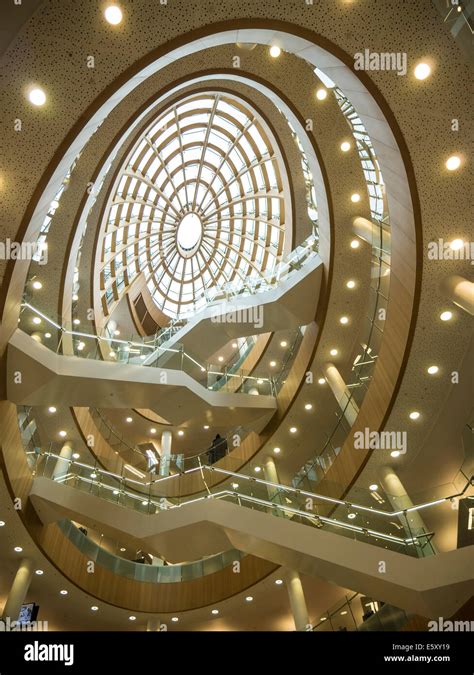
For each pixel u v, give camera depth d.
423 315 10.59
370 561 8.98
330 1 7.07
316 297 15.69
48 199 8.05
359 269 14.97
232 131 23.00
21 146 7.00
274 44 8.08
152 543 11.20
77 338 12.72
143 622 14.45
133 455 19.03
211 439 23.80
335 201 14.41
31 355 11.01
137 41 6.68
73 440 17.25
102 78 6.80
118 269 24.36
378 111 8.58
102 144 13.65
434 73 7.73
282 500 10.86
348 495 12.06
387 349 12.19
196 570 14.87
